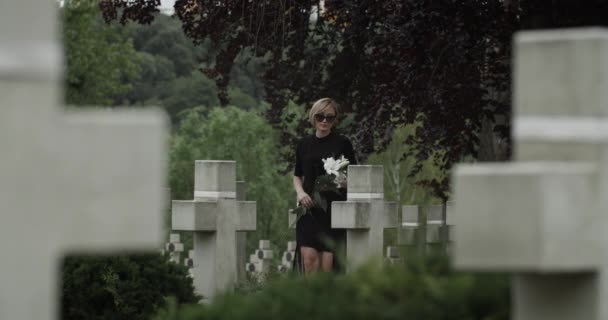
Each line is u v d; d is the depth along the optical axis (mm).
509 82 18422
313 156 14219
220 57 20328
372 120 19812
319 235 14023
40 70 3703
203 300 14320
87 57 36812
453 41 16500
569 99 4367
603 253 4320
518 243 4113
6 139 3713
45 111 3740
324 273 5941
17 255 3764
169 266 12242
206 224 14883
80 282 11836
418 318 4910
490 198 4148
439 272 5473
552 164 4324
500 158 21797
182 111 61625
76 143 3783
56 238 3781
